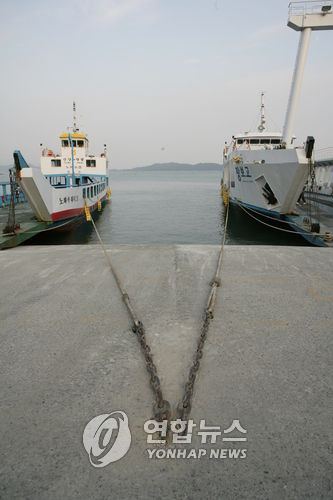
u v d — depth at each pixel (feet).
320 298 12.51
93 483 4.94
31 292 13.48
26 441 5.73
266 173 46.65
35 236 50.34
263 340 9.29
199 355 8.02
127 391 7.11
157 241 53.01
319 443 5.66
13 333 9.86
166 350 8.79
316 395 6.91
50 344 9.19
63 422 6.19
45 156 80.94
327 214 48.06
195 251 20.68
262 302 12.12
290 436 5.82
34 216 49.67
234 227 63.05
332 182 82.99
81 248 22.20
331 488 4.81
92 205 74.74
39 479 5.00
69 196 52.95
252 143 71.92
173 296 12.81
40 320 10.77
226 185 94.22
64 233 53.42
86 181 89.10
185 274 15.70
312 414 6.36
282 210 47.57
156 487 4.87
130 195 152.15
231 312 11.21
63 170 80.38
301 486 4.85
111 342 9.29
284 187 44.01
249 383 7.33
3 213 53.01
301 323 10.37
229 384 7.30
